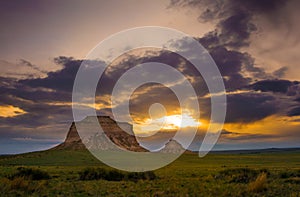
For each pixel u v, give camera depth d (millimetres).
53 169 66562
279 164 97562
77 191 26203
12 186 26203
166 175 44719
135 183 33188
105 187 29188
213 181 34000
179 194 23656
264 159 136375
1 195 23078
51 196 23578
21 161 120375
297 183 31297
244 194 23984
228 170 40281
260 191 25156
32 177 37844
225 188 27047
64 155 143375
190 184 30922
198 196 23141
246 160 130750
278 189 26125
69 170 60875
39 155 144500
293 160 125812
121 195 23922
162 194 23844
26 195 23500
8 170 54625
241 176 34812
